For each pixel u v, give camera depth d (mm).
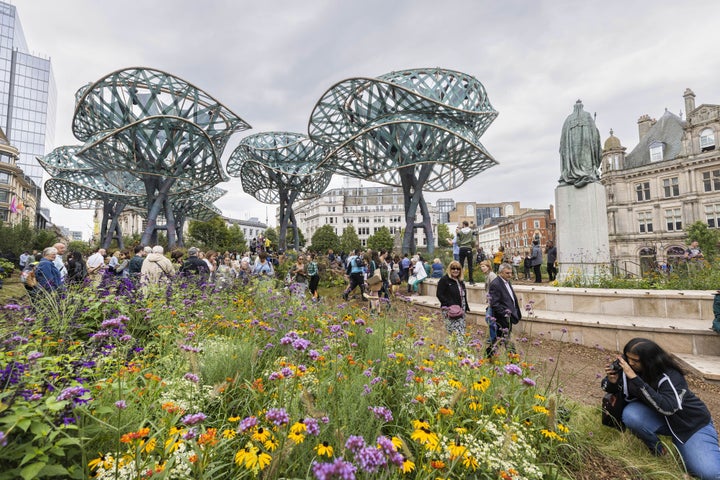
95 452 1773
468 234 10984
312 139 31016
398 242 29781
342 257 23047
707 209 35062
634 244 40281
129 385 2234
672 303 7266
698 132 35875
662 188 38469
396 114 25141
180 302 5234
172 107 27547
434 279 12727
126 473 1542
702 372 5105
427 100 23656
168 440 1698
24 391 1600
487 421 2221
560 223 12180
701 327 6195
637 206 40469
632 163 42125
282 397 2211
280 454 1506
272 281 9391
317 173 42625
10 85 92562
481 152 25234
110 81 25594
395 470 1621
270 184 45156
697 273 9312
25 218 34094
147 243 34125
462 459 1916
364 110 26641
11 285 14188
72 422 1682
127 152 29484
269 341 3855
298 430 1507
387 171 28391
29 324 3260
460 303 5137
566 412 3152
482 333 6867
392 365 3213
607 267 10797
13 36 93938
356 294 13297
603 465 2703
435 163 26578
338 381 2514
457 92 24984
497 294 4914
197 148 30984
